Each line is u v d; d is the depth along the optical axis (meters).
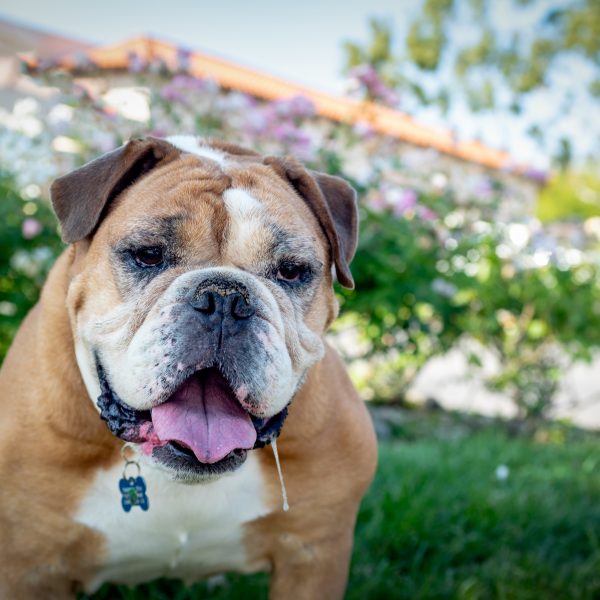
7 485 0.65
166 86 1.39
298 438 0.68
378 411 1.86
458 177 1.85
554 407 1.91
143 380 0.58
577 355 1.82
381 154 1.63
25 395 0.66
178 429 0.58
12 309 1.45
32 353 0.68
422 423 1.82
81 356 0.65
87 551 0.68
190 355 0.57
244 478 0.68
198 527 0.69
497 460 1.39
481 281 1.77
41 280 1.43
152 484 0.66
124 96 1.42
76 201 0.66
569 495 1.17
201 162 0.70
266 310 0.60
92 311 0.63
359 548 0.92
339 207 0.75
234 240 0.64
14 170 1.40
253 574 0.87
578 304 1.82
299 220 0.68
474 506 1.04
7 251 1.43
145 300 0.61
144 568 0.73
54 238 1.40
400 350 1.70
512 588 0.86
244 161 0.74
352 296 1.58
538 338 1.85
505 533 0.99
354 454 0.72
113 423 0.61
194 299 0.58
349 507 0.72
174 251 0.63
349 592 0.82
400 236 1.49
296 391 0.66
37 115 1.39
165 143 0.71
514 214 1.83
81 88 1.36
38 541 0.66
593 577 0.90
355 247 0.75
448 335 1.79
